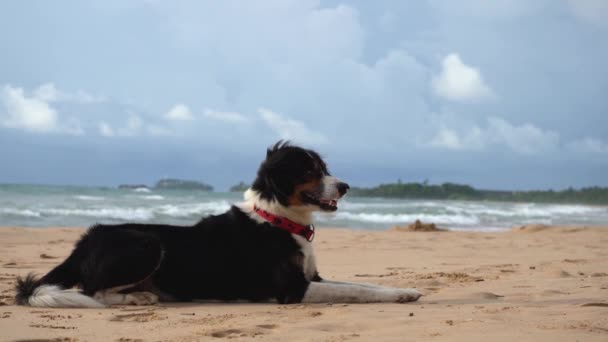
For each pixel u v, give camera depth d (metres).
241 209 6.17
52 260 9.91
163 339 4.11
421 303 5.70
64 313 5.21
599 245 13.98
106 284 5.79
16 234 14.05
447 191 95.75
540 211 45.75
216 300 6.09
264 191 6.03
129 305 5.74
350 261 10.46
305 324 4.54
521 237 16.38
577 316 4.64
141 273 5.83
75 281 6.00
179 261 6.00
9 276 7.89
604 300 5.70
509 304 5.52
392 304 5.61
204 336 4.18
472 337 3.91
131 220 22.62
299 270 5.93
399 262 10.33
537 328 4.15
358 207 38.09
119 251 5.82
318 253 11.79
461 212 36.81
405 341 3.88
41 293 5.61
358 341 3.92
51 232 14.84
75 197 33.34
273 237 5.94
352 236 15.76
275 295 5.97
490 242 14.70
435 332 4.12
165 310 5.41
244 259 5.98
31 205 25.84
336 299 5.80
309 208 5.95
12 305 5.70
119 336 4.22
